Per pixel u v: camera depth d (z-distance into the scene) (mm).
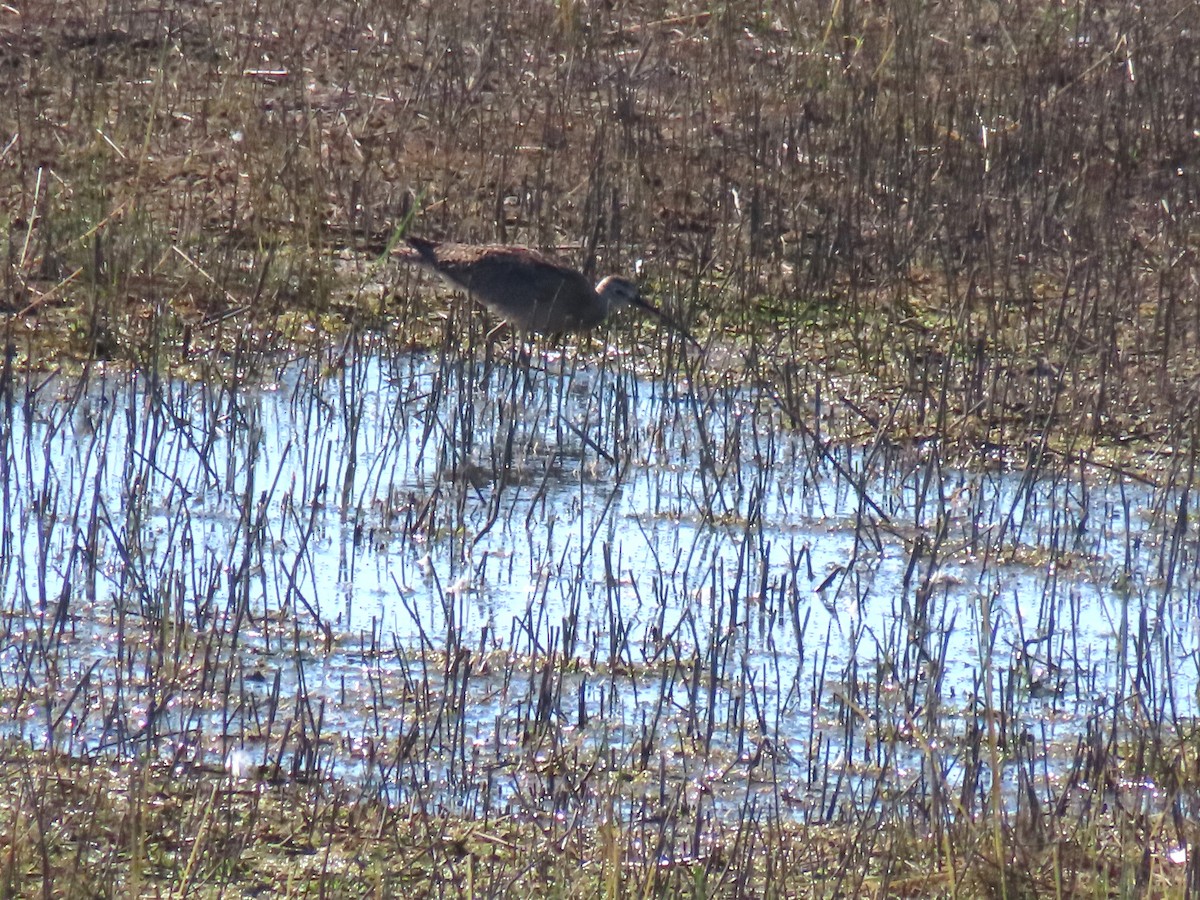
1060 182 24703
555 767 12336
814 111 26844
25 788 11281
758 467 17266
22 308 20141
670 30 29906
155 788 11641
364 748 12523
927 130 25594
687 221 23703
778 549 16266
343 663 13867
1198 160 25734
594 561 15875
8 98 25047
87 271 20688
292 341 20297
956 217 23531
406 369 19953
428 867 10859
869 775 12531
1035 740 13094
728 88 27516
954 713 13430
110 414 17391
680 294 21234
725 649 14039
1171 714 13445
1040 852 11141
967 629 14891
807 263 22641
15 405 18344
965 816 11203
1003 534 16375
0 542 15422
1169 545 16516
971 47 29359
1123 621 13797
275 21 29031
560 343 20938
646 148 25109
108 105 25250
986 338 20734
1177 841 11406
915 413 19281
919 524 16844
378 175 24094
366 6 29406
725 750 12805
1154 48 28562
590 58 27953
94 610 14570
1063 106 26922
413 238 20781
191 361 19547
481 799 11836
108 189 22859
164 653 13633
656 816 11641
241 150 24281
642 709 13320
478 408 19172
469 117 26078
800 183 24625
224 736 12461
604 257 22438
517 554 16031
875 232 23469
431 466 17969
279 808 11539
